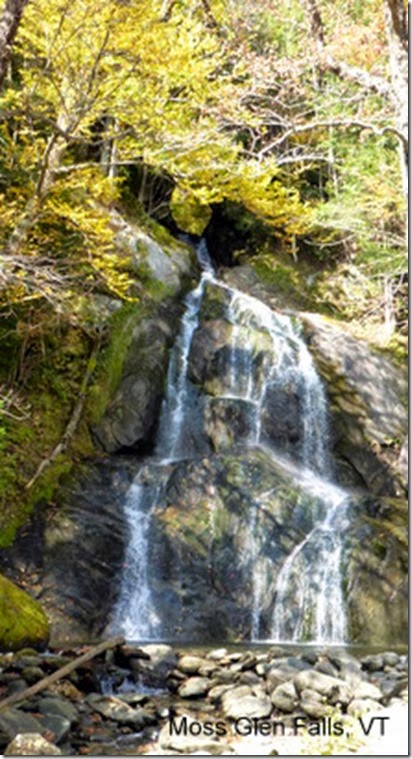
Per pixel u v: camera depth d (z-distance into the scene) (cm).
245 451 1358
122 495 1236
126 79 920
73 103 948
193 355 1523
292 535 1220
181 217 1947
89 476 1243
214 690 703
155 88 961
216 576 1164
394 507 1303
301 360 1584
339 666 761
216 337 1555
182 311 1569
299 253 2050
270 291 1908
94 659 754
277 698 654
